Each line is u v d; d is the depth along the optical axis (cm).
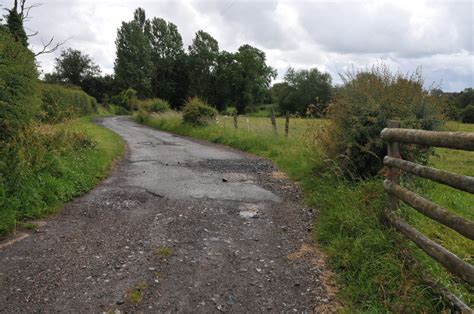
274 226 526
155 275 379
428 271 335
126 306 324
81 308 320
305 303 333
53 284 359
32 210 545
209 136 1759
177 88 8094
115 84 7712
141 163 1058
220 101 7731
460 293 313
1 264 399
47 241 463
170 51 8075
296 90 7650
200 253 435
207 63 7762
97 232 496
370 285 339
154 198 667
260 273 387
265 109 7881
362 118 625
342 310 316
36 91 790
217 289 355
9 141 653
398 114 614
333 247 427
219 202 645
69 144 888
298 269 394
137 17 8562
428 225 451
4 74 659
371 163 627
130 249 442
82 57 8544
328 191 617
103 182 792
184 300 336
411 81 659
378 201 462
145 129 2547
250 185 776
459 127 682
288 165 962
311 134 848
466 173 907
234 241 472
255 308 326
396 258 361
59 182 656
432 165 649
